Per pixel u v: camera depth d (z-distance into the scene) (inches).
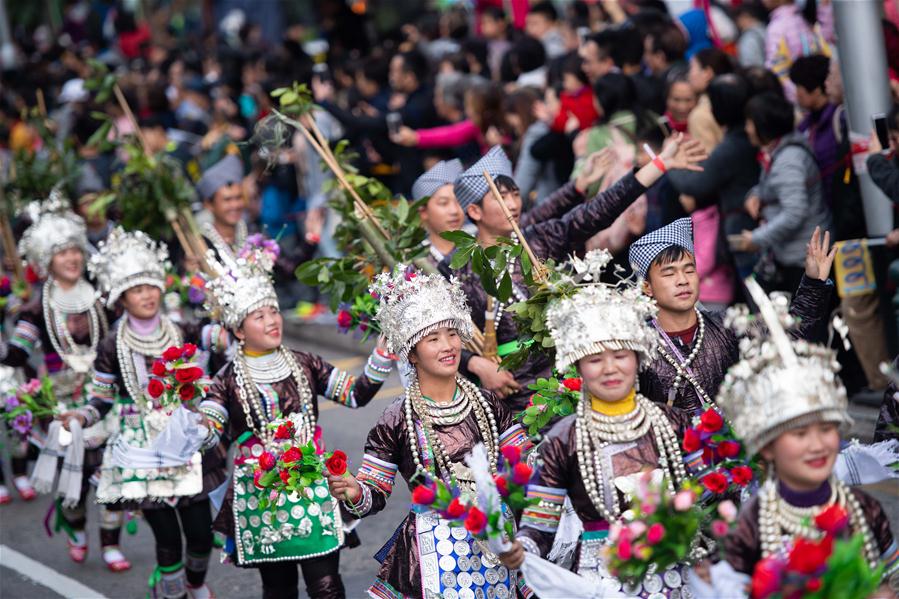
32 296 563.5
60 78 1347.2
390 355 413.1
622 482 302.8
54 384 532.1
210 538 454.9
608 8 771.4
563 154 666.8
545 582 301.1
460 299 359.6
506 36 968.3
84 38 1694.1
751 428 266.1
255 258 426.0
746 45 749.9
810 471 262.8
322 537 399.9
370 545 516.7
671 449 310.8
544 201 504.7
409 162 817.5
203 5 1589.6
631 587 286.0
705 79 621.6
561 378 370.9
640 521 271.0
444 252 486.0
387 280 362.6
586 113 652.7
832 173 569.9
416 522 348.5
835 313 551.2
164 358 408.5
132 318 476.4
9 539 576.7
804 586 235.8
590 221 435.2
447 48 971.9
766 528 271.0
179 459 423.5
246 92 1013.8
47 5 1878.7
